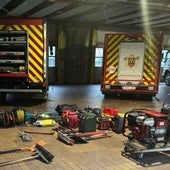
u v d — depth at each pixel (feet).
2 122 20.44
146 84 35.06
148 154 15.93
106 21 54.49
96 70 58.65
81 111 22.24
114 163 14.48
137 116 17.60
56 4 37.06
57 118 22.66
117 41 35.14
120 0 28.17
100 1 28.68
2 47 28.55
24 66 28.63
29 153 15.31
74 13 45.14
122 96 37.40
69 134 18.56
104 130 20.80
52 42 52.95
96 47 57.72
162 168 14.01
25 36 28.30
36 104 30.12
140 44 34.60
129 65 35.14
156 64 34.63
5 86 28.66
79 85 53.06
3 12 43.91
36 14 46.16
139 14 44.62
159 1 28.89
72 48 54.95
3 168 13.32
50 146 16.83
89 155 15.51
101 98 36.04
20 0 34.73
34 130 20.16
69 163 14.25
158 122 16.78
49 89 44.65
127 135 19.04
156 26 60.18
